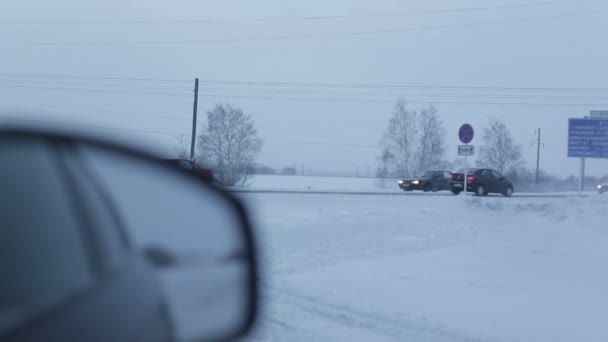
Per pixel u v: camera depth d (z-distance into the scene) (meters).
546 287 10.20
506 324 8.20
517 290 10.02
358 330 8.17
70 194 3.72
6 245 3.09
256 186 49.97
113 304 3.41
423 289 10.20
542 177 65.81
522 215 20.72
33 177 3.51
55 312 2.97
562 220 18.36
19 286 2.99
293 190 38.72
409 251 14.01
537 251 13.56
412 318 8.59
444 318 8.55
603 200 21.66
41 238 3.30
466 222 18.86
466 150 26.31
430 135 62.00
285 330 8.15
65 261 3.34
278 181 68.94
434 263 12.43
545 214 20.36
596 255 12.98
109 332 3.21
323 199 28.36
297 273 11.83
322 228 17.58
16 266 3.05
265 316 8.77
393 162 62.03
